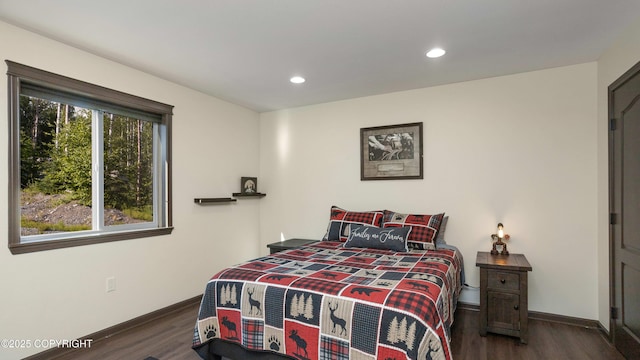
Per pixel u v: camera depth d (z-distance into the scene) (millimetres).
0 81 2148
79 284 2566
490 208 3283
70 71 2520
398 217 3430
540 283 3078
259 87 3562
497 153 3264
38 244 2314
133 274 2965
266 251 4590
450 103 3479
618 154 2471
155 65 2928
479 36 2381
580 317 2926
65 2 1920
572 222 2969
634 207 2230
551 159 3053
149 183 3271
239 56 2736
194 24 2193
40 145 2465
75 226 2666
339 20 2143
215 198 3836
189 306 3471
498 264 2656
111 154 2938
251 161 4496
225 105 4070
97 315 2674
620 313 2428
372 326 1702
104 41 2451
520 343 2564
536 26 2229
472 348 2488
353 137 4016
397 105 3750
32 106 2418
